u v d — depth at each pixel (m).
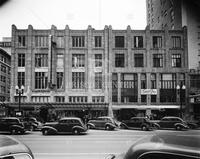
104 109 38.72
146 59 41.88
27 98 40.16
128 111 40.06
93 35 42.31
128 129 26.22
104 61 41.53
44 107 37.88
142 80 41.56
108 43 42.12
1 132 20.38
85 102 39.16
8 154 3.04
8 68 40.16
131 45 42.25
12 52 41.03
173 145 2.34
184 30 41.09
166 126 24.84
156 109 39.84
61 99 40.62
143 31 42.62
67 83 40.81
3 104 36.50
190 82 40.59
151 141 2.60
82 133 20.62
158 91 40.75
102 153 10.59
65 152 10.91
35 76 41.28
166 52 41.81
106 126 25.19
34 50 41.62
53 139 16.14
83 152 10.88
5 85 38.25
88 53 41.62
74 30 42.31
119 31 42.56
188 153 2.14
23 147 3.44
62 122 19.81
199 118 32.78
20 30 41.91
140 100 40.59
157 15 49.34
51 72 40.03
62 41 42.16
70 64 41.47
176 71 41.25
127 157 2.60
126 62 41.75
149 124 24.66
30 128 23.52
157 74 41.34
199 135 2.60
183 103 39.62
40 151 11.19
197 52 41.19
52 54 41.00
